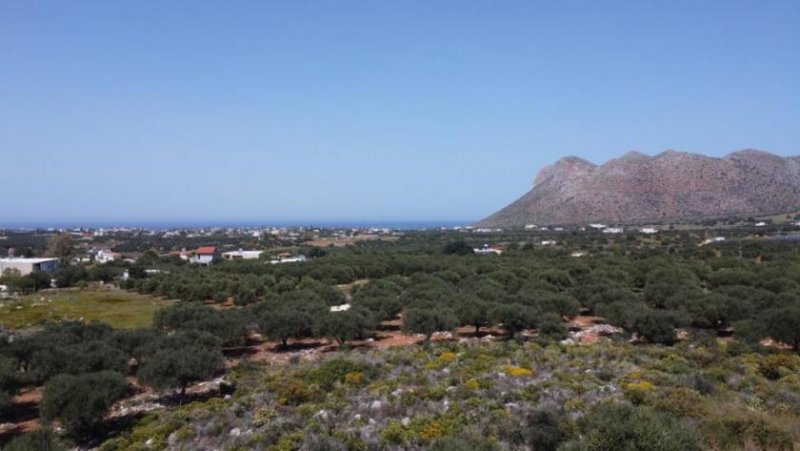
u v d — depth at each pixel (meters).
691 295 47.88
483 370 27.69
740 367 27.39
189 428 22.33
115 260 127.06
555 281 65.31
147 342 36.16
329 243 188.25
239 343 45.75
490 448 15.40
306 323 43.41
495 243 152.75
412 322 42.38
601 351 32.53
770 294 46.69
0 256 137.50
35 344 34.84
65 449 21.86
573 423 17.22
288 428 20.72
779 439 14.81
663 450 12.60
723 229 151.50
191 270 94.75
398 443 18.22
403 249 136.88
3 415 28.53
